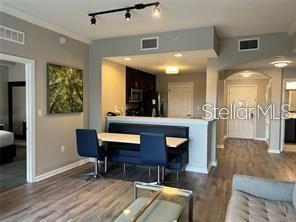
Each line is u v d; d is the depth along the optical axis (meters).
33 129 3.86
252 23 3.88
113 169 4.67
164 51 4.39
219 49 4.75
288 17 3.60
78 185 3.77
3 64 6.76
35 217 2.73
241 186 2.40
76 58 4.77
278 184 2.29
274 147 6.50
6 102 7.03
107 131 5.21
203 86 7.86
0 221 2.63
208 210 2.97
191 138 4.60
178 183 3.92
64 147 4.55
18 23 3.55
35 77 3.87
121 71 5.93
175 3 3.12
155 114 7.49
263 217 1.91
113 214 2.82
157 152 3.62
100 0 3.07
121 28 4.21
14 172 4.41
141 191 3.47
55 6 3.29
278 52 4.36
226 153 6.31
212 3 3.11
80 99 4.89
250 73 7.24
